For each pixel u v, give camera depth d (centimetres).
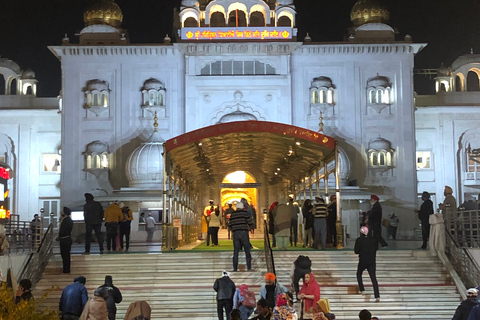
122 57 3694
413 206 3612
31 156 4150
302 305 1335
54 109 4169
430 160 4184
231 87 3641
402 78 3694
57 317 977
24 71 4291
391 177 3638
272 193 3775
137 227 3312
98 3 3903
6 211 1936
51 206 4125
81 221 3456
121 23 4241
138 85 3688
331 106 3650
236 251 1845
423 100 4253
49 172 4141
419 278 1834
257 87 3647
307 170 2777
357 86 3688
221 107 3634
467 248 1816
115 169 3641
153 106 3628
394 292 1719
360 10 3938
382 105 3644
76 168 3641
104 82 3672
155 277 1858
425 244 2147
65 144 3647
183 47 3625
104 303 1173
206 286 1786
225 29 3644
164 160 2173
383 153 3622
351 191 3388
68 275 1872
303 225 2530
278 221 2075
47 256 1994
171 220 2338
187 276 1867
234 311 1065
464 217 1952
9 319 923
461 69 4328
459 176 4166
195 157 2573
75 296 1330
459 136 4191
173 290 1755
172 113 3669
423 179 4169
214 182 3678
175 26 3962
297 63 3697
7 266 1673
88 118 3666
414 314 1636
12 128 4172
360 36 3844
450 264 1869
